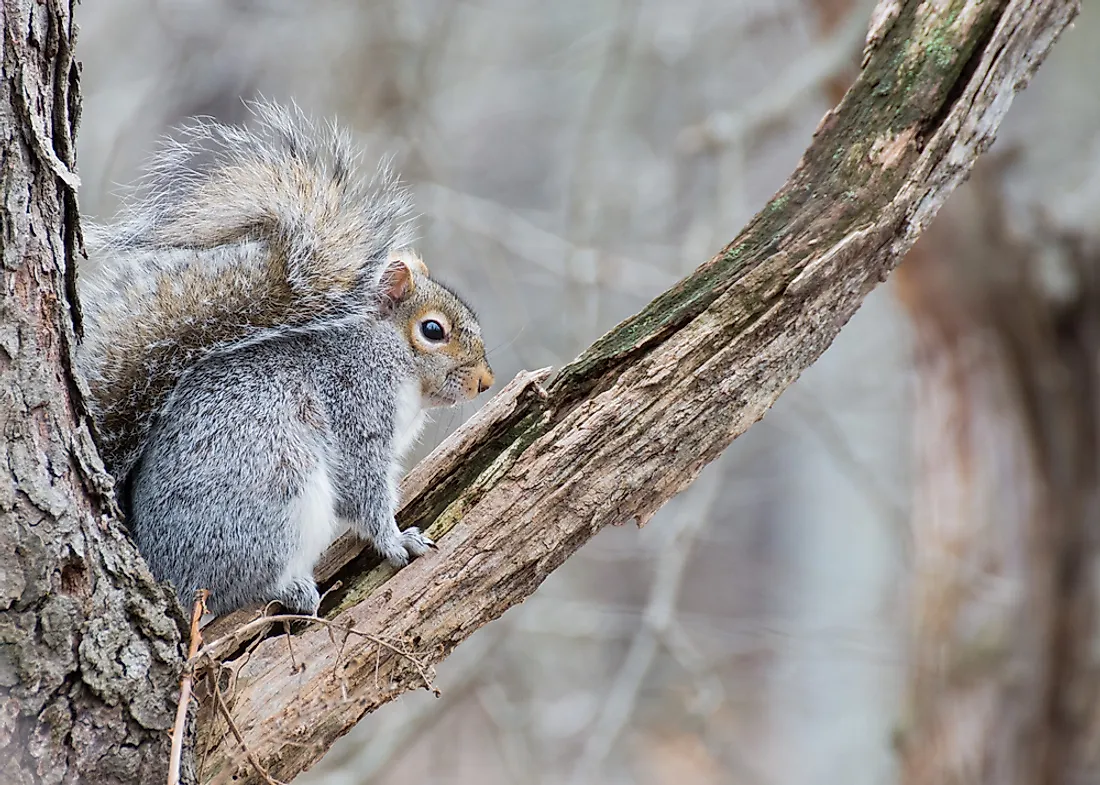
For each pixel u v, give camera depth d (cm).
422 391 814
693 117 1689
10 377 476
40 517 479
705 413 607
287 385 709
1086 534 1138
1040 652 1141
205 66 1608
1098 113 1131
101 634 493
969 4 627
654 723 1650
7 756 473
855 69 1171
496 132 1969
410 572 600
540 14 1817
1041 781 1134
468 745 1842
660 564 1248
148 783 505
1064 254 1125
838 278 616
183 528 656
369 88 1528
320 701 574
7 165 470
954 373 1184
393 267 805
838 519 2088
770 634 1373
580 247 1321
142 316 706
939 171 622
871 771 1731
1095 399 1137
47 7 477
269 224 746
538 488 602
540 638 1488
